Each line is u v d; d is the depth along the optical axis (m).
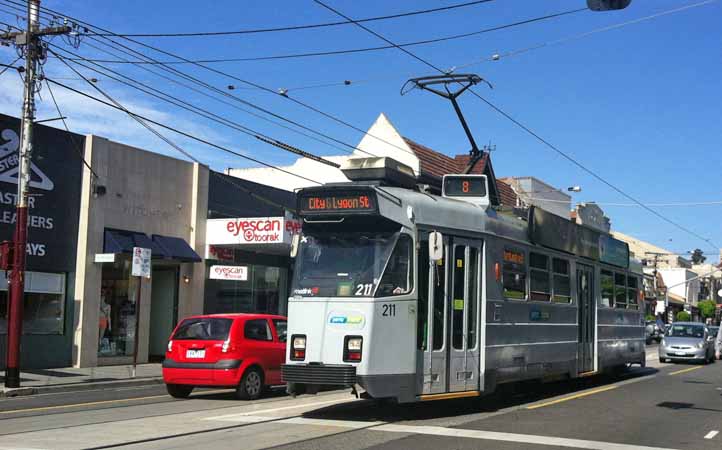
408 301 11.07
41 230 21.05
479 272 12.60
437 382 11.42
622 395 15.91
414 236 11.27
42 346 21.03
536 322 14.50
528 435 10.11
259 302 29.14
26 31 17.78
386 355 10.73
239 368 14.44
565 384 18.58
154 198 24.45
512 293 13.58
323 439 9.52
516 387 15.79
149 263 19.59
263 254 29.00
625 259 20.97
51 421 11.42
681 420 12.27
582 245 17.30
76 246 22.11
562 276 16.11
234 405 13.71
